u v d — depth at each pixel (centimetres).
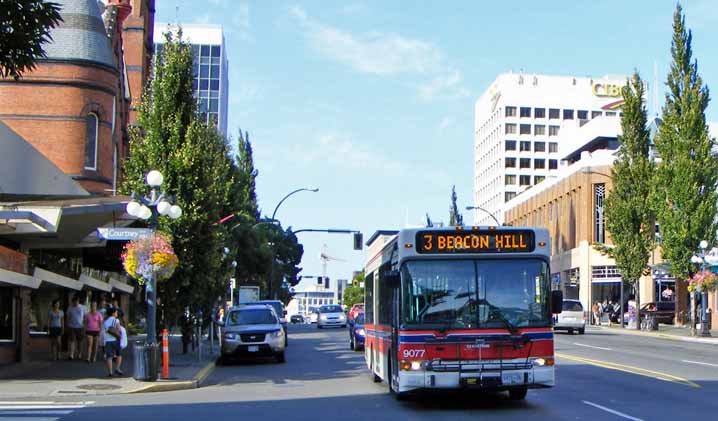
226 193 4078
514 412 1462
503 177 14175
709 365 2425
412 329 1479
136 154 2661
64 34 3647
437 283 1499
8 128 2372
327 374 2436
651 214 5541
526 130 14262
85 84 3647
